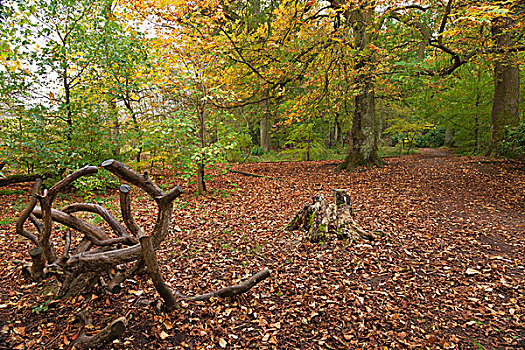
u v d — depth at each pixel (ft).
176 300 9.57
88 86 26.66
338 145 79.15
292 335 8.51
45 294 8.93
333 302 10.08
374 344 8.16
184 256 13.92
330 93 27.96
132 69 27.78
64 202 22.12
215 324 8.82
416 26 30.35
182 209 22.02
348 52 24.35
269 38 21.95
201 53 23.86
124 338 7.90
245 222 19.44
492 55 25.91
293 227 17.74
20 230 8.89
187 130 25.35
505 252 14.05
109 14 25.93
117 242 9.18
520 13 21.89
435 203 23.53
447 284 11.26
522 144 33.32
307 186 32.22
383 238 15.79
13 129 22.04
